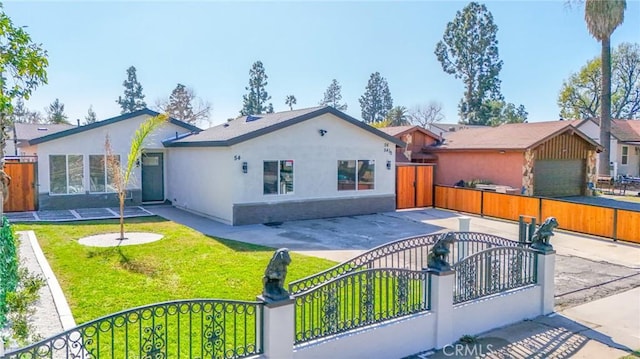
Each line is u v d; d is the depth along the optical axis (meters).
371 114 70.19
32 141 16.36
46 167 16.77
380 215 17.20
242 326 6.00
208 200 16.06
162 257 9.92
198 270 8.94
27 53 5.21
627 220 12.79
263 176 15.03
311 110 16.31
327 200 16.42
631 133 33.12
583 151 22.89
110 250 10.47
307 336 4.98
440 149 24.41
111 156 12.98
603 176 27.06
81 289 7.56
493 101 47.66
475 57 47.16
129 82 61.19
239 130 16.33
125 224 14.33
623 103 45.34
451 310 6.10
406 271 5.82
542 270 7.28
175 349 5.21
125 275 8.46
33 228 13.31
